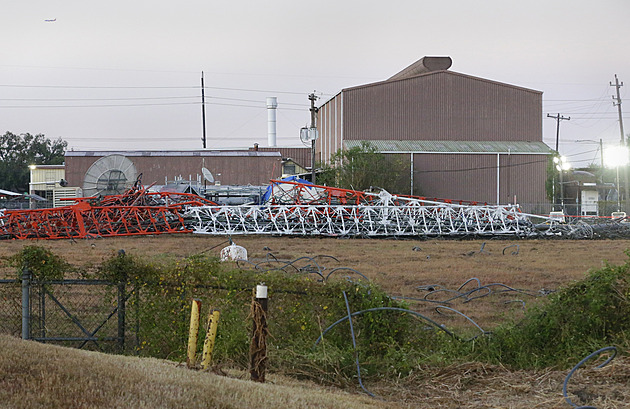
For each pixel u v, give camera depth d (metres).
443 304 15.29
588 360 9.63
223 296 10.34
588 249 30.97
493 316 13.74
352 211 39.22
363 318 10.38
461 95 67.44
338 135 68.00
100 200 37.91
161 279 10.40
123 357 8.88
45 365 7.30
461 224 39.19
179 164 65.44
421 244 33.28
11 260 10.61
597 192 76.50
